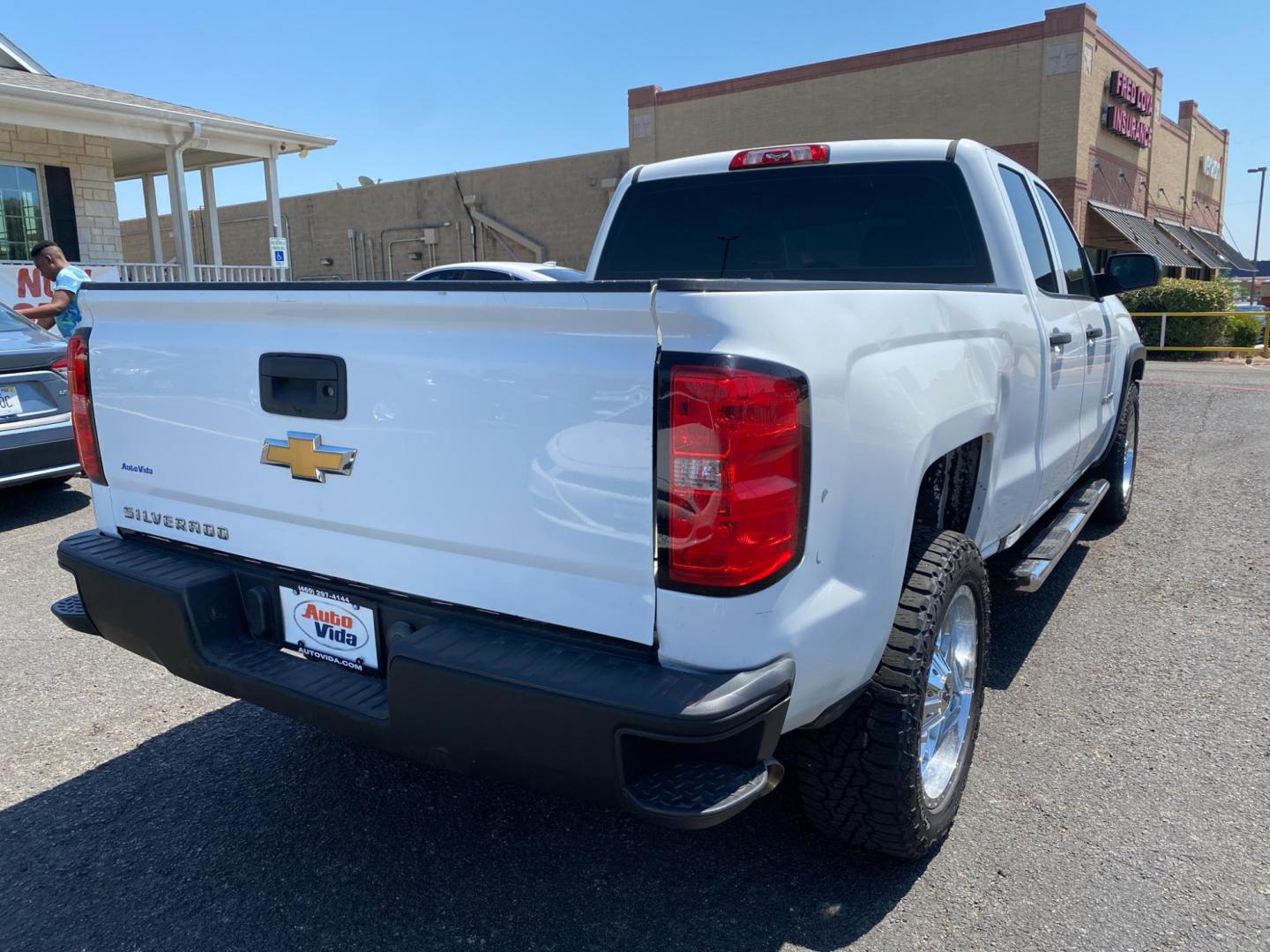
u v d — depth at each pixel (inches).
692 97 938.1
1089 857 108.0
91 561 109.3
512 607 86.4
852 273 161.0
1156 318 754.8
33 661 163.3
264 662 101.0
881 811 97.3
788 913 99.3
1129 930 95.9
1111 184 890.1
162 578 103.4
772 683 76.9
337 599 98.6
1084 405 181.6
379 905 101.1
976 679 115.0
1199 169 1250.0
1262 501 267.3
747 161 167.2
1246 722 139.3
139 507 114.7
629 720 74.0
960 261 151.4
